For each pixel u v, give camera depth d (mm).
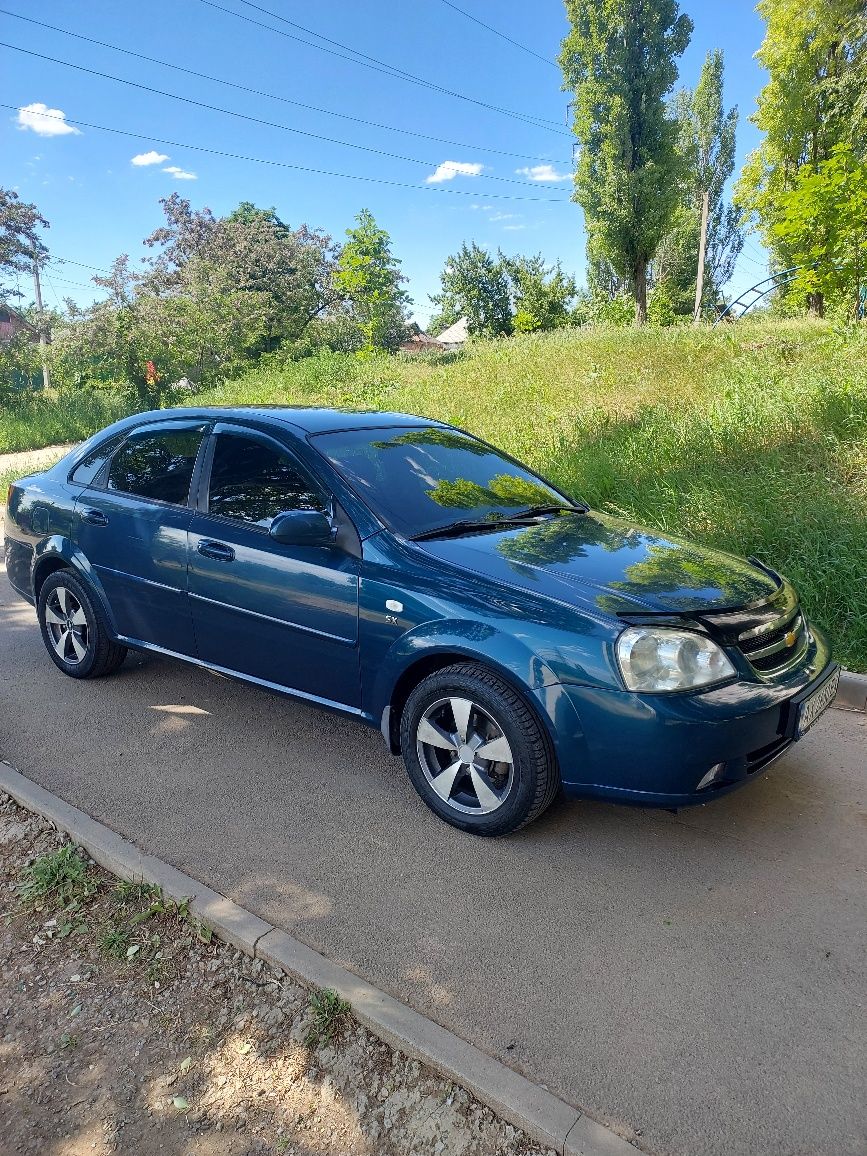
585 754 2992
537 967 2631
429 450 4324
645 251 27531
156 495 4379
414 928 2824
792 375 10039
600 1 25484
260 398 19828
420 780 3465
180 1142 2092
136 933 2834
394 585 3395
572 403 11336
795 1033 2346
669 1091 2162
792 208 12250
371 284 27719
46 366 26172
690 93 47281
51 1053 2381
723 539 6172
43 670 5250
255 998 2527
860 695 4488
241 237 30391
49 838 3402
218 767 3982
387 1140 2068
